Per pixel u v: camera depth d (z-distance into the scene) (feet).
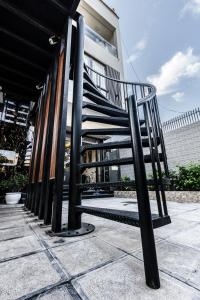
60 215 6.03
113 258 3.74
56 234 5.56
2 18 9.68
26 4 8.95
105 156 25.63
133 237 5.23
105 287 2.70
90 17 31.04
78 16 9.60
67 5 9.09
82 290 2.64
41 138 10.39
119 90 27.94
